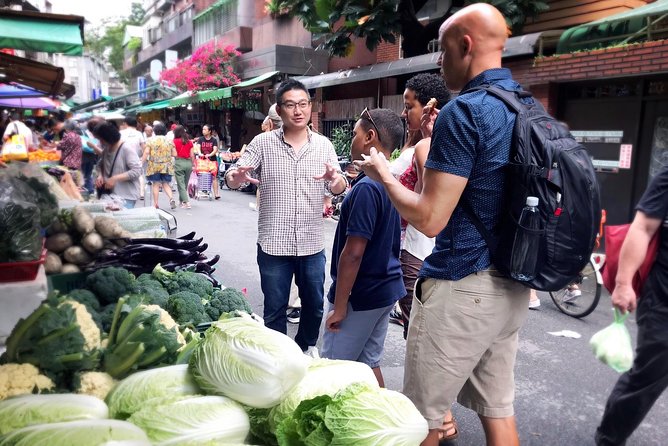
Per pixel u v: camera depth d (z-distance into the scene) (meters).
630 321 5.60
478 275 2.02
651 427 3.50
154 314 1.88
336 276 3.09
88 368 1.70
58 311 1.71
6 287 2.52
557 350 4.80
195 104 24.89
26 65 5.72
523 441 3.35
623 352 2.56
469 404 2.32
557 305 5.96
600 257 5.65
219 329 1.59
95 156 12.22
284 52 16.56
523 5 8.72
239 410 1.48
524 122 1.94
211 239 9.12
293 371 1.51
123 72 63.12
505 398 2.25
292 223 3.71
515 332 2.21
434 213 1.96
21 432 1.26
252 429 1.55
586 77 7.56
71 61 59.53
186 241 3.29
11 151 8.41
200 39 27.03
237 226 10.43
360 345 3.03
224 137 22.98
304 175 3.70
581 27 7.65
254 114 19.19
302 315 3.98
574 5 8.84
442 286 2.08
